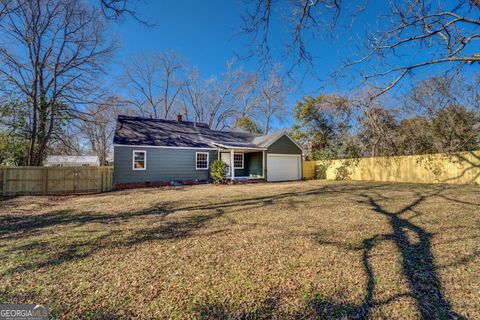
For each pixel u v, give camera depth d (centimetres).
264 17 379
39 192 1084
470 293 233
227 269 294
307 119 2231
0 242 401
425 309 210
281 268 294
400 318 200
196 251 354
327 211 610
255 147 1592
